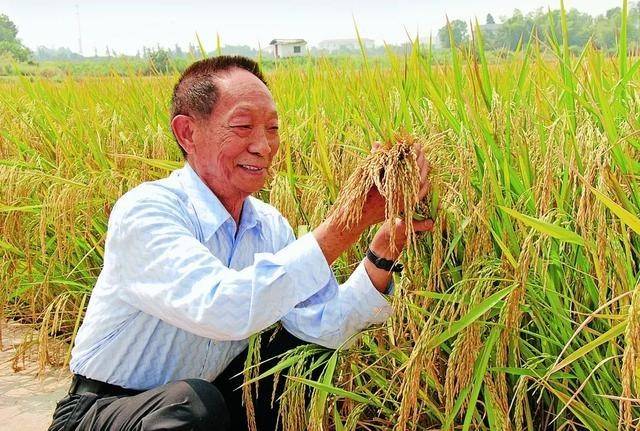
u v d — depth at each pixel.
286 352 2.70
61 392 3.81
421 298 2.45
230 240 2.61
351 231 2.27
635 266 2.44
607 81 2.97
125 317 2.47
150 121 5.00
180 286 2.26
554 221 2.33
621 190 2.09
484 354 2.22
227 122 2.40
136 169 4.33
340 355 2.70
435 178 2.25
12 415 3.53
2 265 4.42
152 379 2.55
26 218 4.59
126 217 2.38
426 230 2.33
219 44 4.34
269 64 6.53
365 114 3.09
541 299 2.38
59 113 5.55
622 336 2.27
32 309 4.36
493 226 2.44
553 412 2.52
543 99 2.84
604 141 2.06
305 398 2.90
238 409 2.91
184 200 2.52
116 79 6.59
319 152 3.22
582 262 2.37
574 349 2.35
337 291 2.69
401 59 3.83
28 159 5.19
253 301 2.21
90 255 4.48
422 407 2.58
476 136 2.53
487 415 2.50
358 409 2.59
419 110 3.12
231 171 2.47
